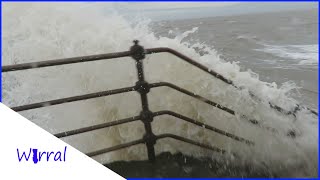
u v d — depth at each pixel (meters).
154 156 3.22
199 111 3.75
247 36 20.83
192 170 3.23
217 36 19.14
